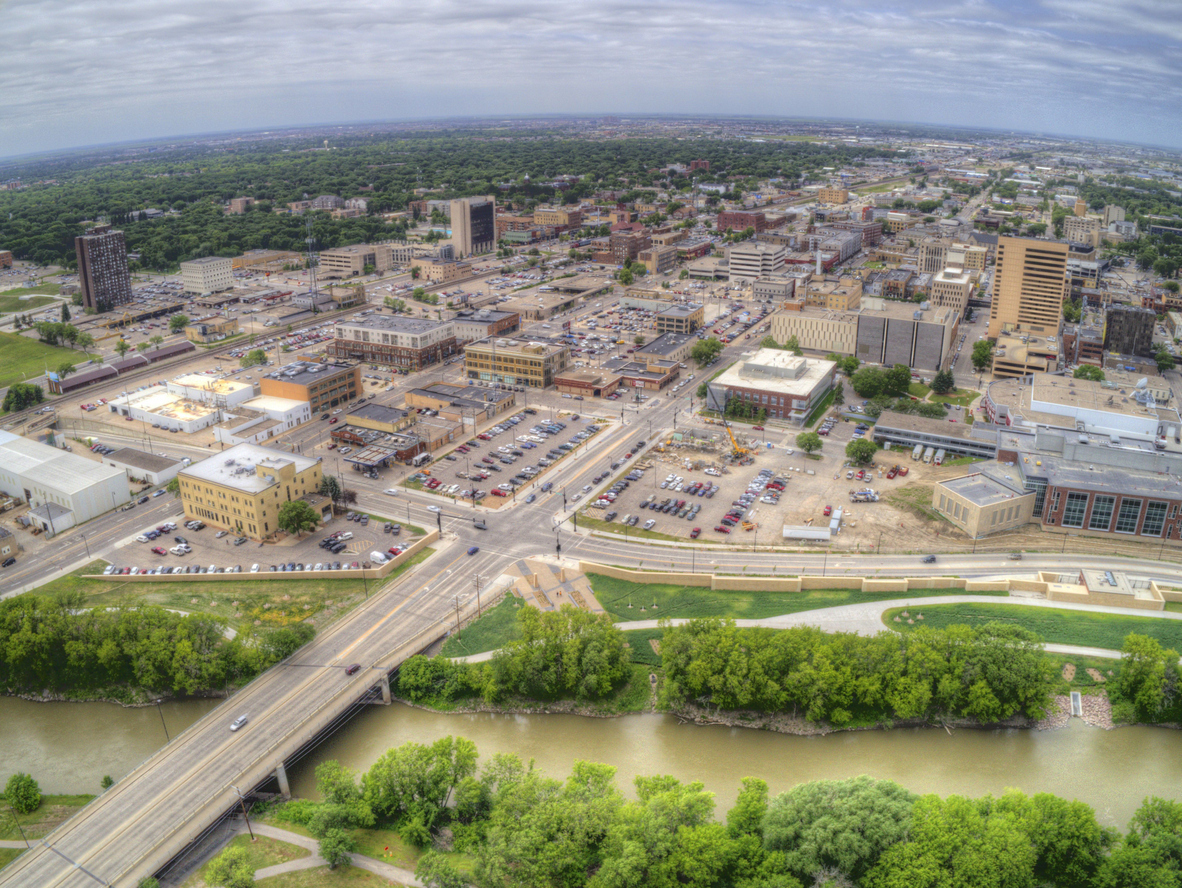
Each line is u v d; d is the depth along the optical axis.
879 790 152.88
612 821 147.75
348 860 149.38
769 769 176.38
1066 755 180.50
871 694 186.38
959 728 187.88
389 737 187.12
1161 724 188.25
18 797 163.88
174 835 151.88
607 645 198.62
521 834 143.75
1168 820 144.00
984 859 136.75
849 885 140.25
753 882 138.75
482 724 191.75
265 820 161.88
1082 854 142.25
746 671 189.38
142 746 184.50
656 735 187.75
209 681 196.25
